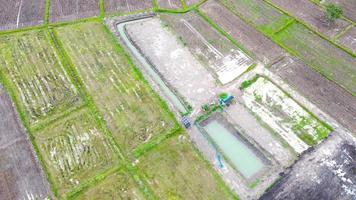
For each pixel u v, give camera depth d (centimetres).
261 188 1769
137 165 1864
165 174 1831
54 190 1784
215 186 1783
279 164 1847
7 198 1764
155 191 1777
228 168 1844
